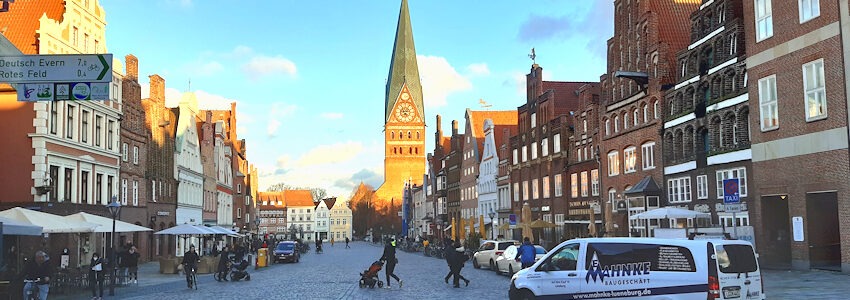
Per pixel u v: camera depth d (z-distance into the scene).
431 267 44.81
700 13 37.41
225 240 82.38
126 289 28.55
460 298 22.95
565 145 58.28
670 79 41.66
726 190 19.31
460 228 62.72
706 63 36.81
